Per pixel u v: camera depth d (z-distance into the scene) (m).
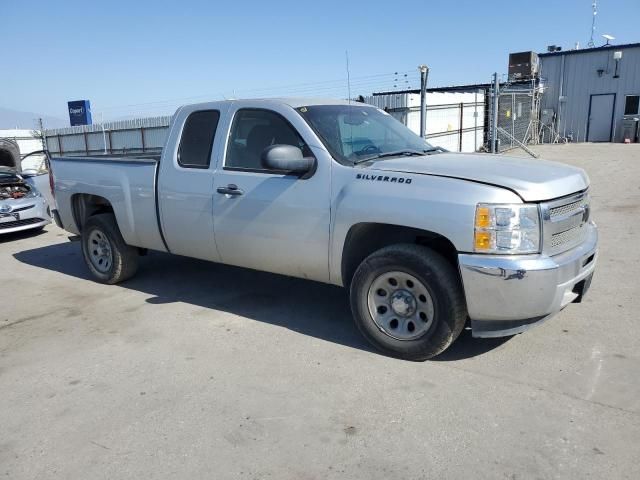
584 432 3.10
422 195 3.80
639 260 6.50
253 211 4.69
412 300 3.99
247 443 3.13
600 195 11.29
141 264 7.15
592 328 4.54
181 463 2.98
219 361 4.19
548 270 3.56
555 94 29.48
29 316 5.42
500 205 3.57
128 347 4.53
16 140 30.89
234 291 5.88
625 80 27.48
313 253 4.42
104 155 6.77
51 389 3.86
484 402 3.46
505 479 2.75
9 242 9.32
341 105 5.09
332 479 2.81
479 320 3.78
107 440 3.22
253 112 4.84
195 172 5.11
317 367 4.03
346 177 4.20
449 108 21.64
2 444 3.23
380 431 3.20
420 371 3.90
